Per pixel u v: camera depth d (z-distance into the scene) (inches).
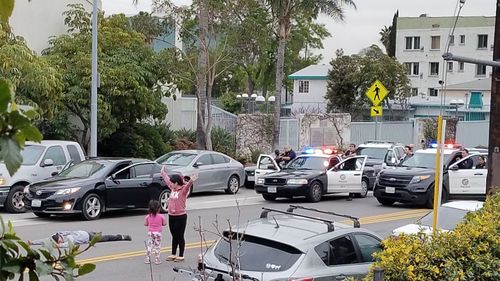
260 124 1320.1
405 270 259.1
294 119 1327.5
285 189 888.3
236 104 2117.4
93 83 880.3
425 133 1574.8
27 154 757.3
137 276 458.0
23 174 737.6
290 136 1332.4
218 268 311.3
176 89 1202.0
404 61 2775.6
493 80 442.3
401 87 2034.9
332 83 2030.0
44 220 686.5
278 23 1283.2
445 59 371.6
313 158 953.5
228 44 1187.9
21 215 722.8
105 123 994.7
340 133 1369.3
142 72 1029.2
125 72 1002.7
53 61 970.7
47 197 673.6
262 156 974.4
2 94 76.2
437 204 368.8
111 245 560.1
